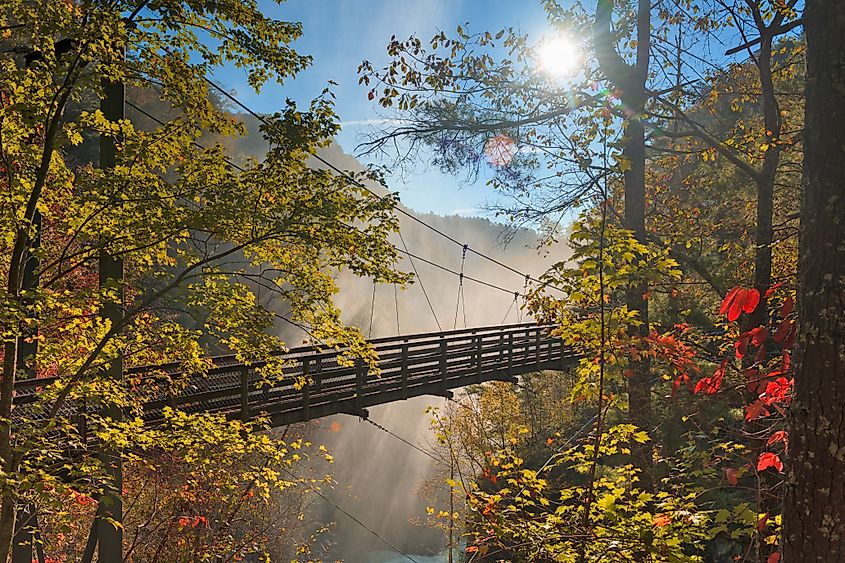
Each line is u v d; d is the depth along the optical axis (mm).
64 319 4785
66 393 4562
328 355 6105
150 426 5922
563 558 3045
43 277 5473
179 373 6145
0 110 4098
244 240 5125
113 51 4203
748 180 7645
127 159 4730
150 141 4730
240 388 7164
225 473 6152
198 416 5207
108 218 4746
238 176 5012
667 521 2775
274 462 5895
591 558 2996
